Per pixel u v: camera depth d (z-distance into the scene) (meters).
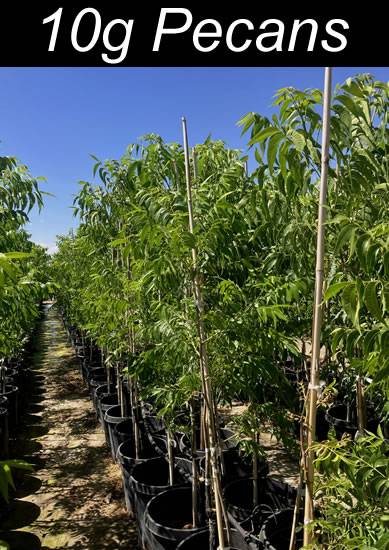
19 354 9.11
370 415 5.09
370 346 1.64
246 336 2.34
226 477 3.75
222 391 2.74
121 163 3.99
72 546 3.53
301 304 3.07
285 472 4.44
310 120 1.65
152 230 2.08
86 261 6.48
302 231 1.92
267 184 2.60
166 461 4.04
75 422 6.48
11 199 3.66
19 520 3.91
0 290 1.77
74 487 4.49
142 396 3.21
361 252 1.37
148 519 3.08
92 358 9.13
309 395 1.79
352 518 1.77
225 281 2.27
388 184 1.92
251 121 1.83
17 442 5.74
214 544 2.85
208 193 2.68
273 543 2.79
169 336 2.45
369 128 1.87
